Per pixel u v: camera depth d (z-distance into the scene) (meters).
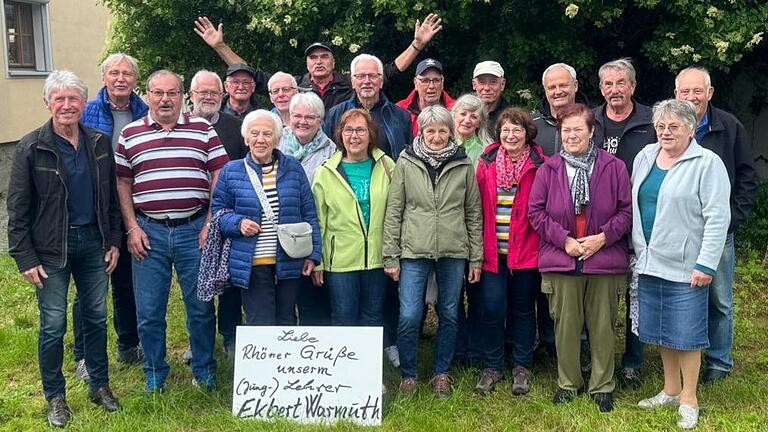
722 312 4.35
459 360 4.78
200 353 4.31
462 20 6.71
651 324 3.92
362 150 4.20
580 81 7.58
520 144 4.16
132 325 4.84
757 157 8.26
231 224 3.96
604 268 3.92
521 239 4.18
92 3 13.45
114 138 4.48
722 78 7.91
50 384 3.99
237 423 3.91
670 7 6.41
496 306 4.30
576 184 3.95
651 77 7.59
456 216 4.13
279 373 4.03
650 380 4.44
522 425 3.97
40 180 3.73
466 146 4.59
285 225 3.98
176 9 7.48
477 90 5.04
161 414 4.04
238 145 4.75
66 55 12.77
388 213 4.18
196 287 4.20
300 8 6.71
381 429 3.86
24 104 11.50
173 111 4.05
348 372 4.01
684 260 3.77
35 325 5.66
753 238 7.34
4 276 6.97
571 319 4.06
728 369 4.45
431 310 5.88
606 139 4.34
